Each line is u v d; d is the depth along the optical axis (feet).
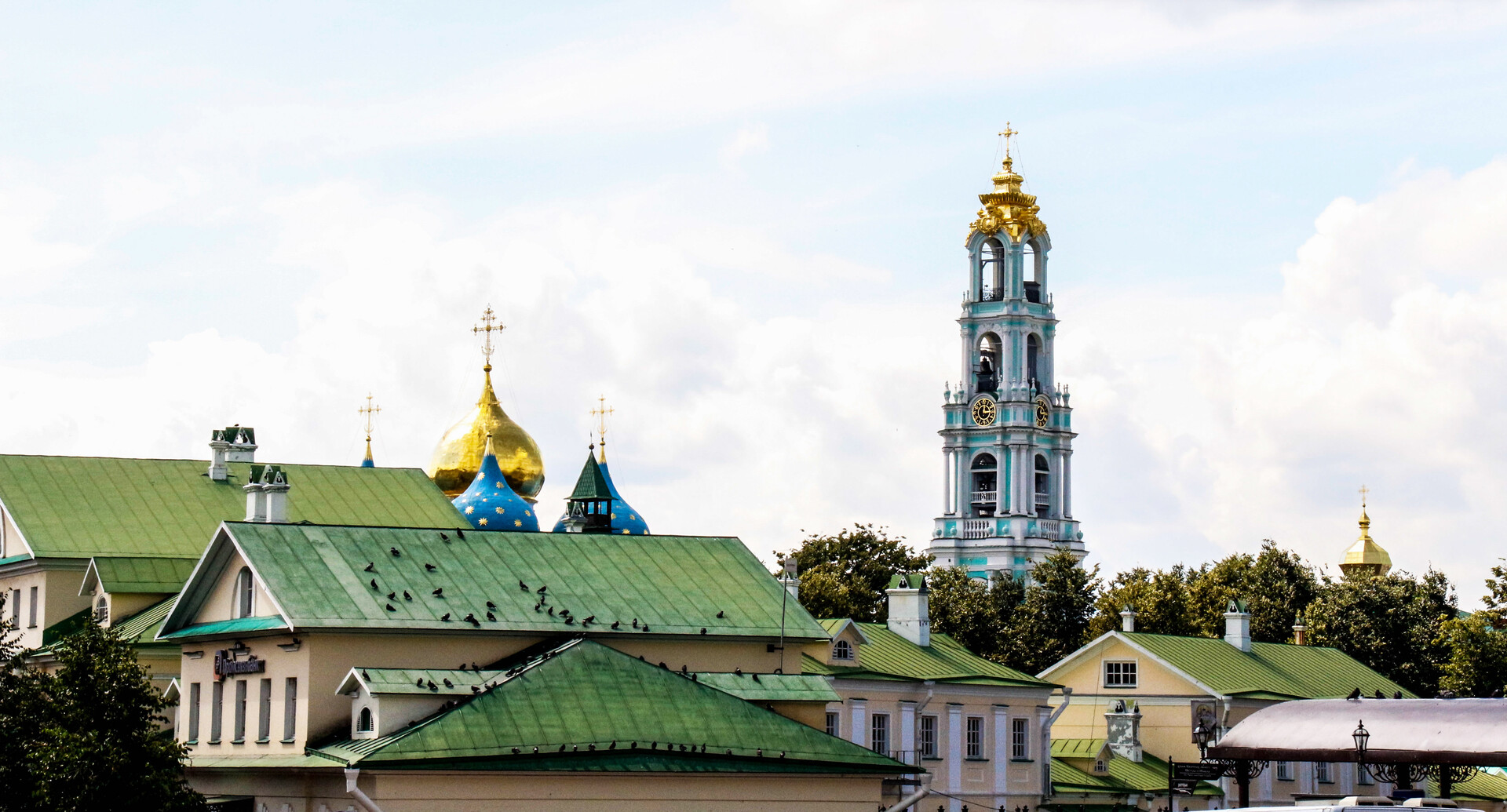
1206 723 402.11
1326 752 277.64
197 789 270.46
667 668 261.65
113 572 310.86
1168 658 414.41
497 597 268.41
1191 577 588.09
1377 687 453.99
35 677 242.17
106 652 240.32
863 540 581.12
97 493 328.70
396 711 242.58
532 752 239.30
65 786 226.17
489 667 260.21
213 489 337.11
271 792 254.68
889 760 261.03
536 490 467.52
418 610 259.60
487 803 236.02
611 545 290.56
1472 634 393.29
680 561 291.17
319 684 250.78
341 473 351.67
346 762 235.40
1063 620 567.59
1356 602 532.32
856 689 332.19
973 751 354.54
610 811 241.55
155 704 239.91
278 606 252.83
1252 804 406.62
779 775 251.60
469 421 466.29
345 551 269.23
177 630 282.77
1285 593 564.30
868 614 536.01
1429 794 418.51
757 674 273.13
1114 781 385.50
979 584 595.88
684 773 245.45
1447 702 275.80
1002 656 543.39
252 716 262.67
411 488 353.10
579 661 255.91
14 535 324.19
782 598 287.89
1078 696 424.87
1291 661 450.30
